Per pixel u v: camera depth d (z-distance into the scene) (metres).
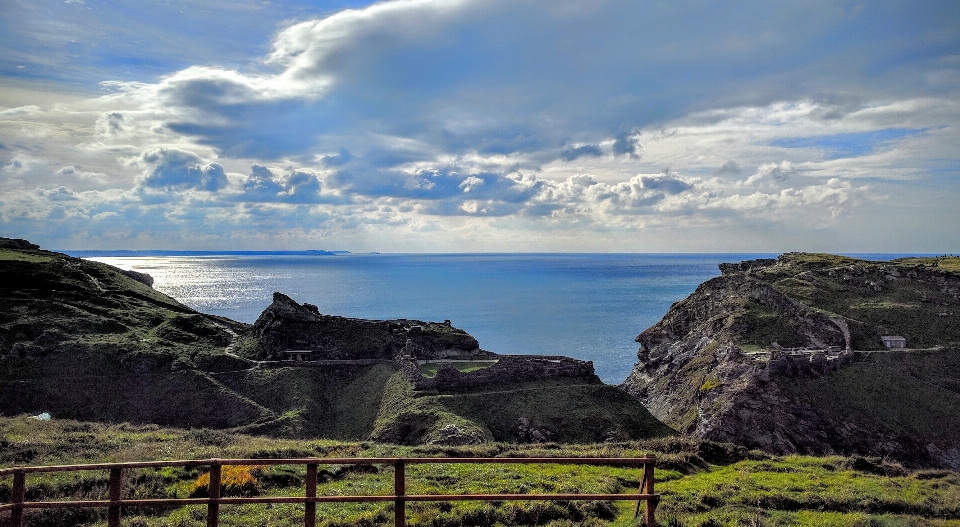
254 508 21.83
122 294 95.75
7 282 86.00
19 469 13.87
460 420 58.88
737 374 80.56
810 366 80.75
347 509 21.58
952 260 130.12
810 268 124.62
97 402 67.19
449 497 15.39
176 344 80.62
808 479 28.86
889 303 104.88
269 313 88.25
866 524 21.38
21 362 70.06
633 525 19.08
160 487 24.02
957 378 82.06
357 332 86.38
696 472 30.98
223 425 65.69
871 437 71.38
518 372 72.19
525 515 20.98
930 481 29.66
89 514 21.36
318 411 68.62
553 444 37.84
